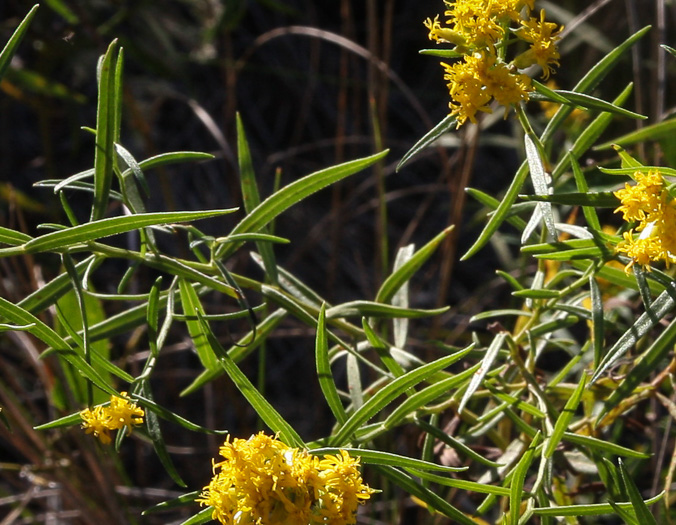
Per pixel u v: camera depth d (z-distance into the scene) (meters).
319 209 1.40
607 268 0.68
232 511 0.62
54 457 0.85
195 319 0.67
